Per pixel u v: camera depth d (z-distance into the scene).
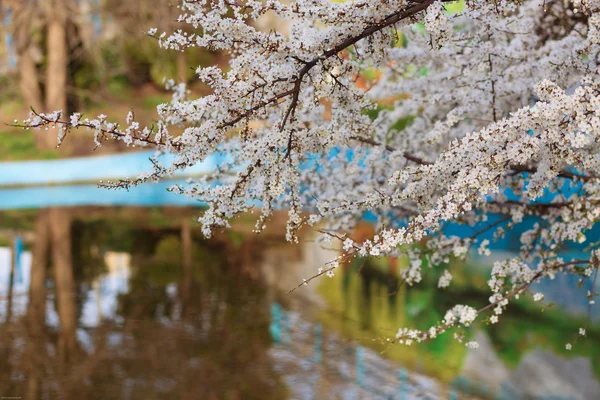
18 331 7.55
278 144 2.99
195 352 6.80
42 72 29.78
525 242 4.56
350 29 2.96
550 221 4.45
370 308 8.20
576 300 7.93
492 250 9.72
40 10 26.33
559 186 4.38
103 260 11.34
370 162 4.62
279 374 6.14
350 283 9.43
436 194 4.36
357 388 5.79
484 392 5.73
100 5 26.39
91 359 6.64
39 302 8.80
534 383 5.80
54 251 12.16
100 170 23.86
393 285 9.20
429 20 2.80
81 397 5.64
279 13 2.97
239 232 13.45
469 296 8.42
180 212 16.58
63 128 2.79
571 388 5.74
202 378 6.12
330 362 6.50
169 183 22.02
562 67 4.07
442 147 5.10
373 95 5.09
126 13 26.20
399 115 5.30
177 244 12.55
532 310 7.72
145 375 6.18
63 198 19.78
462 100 4.71
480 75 4.58
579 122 2.55
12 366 6.46
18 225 14.96
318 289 9.18
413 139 5.18
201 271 10.41
